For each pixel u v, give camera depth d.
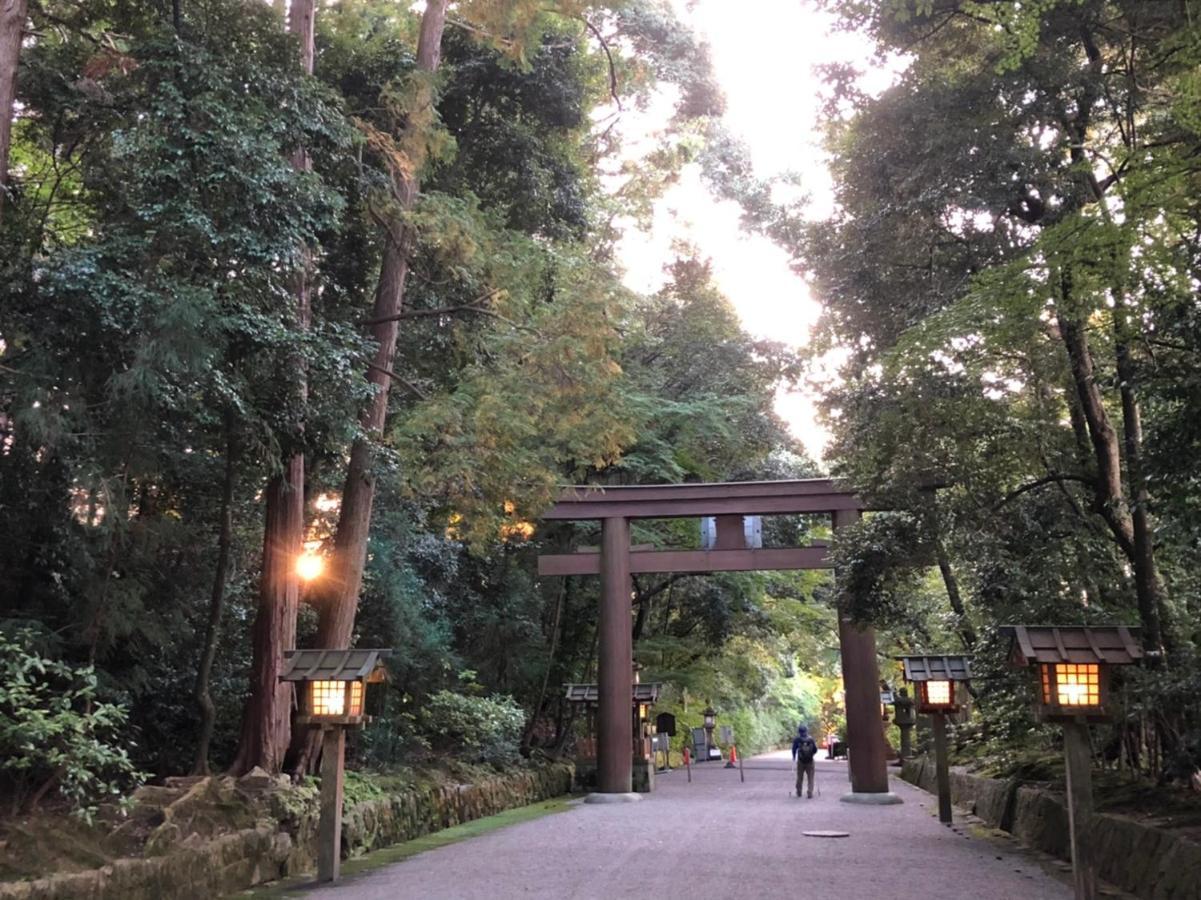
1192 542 7.44
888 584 10.91
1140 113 8.92
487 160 14.63
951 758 16.31
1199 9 6.36
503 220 13.43
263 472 8.77
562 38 14.71
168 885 6.35
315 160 10.10
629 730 16.86
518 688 19.81
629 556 17.44
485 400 11.36
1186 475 6.93
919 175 9.02
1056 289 7.41
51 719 6.02
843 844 9.70
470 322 13.31
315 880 7.77
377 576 13.62
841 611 12.20
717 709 36.31
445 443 11.88
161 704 9.83
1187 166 6.48
